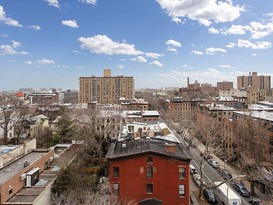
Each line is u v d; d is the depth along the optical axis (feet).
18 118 253.65
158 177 113.29
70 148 190.19
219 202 130.31
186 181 113.19
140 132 168.66
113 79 609.01
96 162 173.47
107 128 228.02
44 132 246.47
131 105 413.39
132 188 113.19
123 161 113.70
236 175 166.71
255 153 164.76
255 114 210.38
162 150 117.60
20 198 98.17
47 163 144.25
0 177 105.19
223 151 222.69
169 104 479.00
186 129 309.22
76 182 114.73
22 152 151.53
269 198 124.77
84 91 608.19
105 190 113.39
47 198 107.86
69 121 238.07
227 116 274.77
